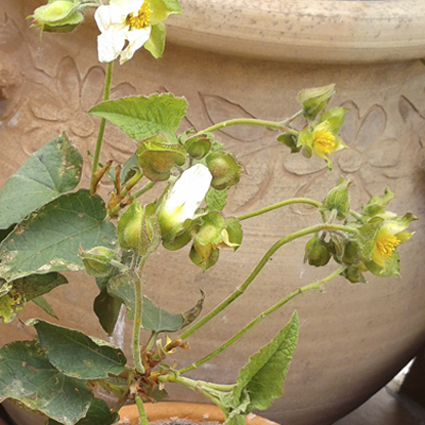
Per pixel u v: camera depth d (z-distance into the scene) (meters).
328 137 0.72
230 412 0.64
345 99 0.92
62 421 0.65
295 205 0.94
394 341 1.10
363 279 0.71
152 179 0.59
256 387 0.64
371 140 0.95
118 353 0.68
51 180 0.71
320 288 0.73
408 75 0.93
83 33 0.89
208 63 0.88
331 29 0.84
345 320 1.01
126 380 0.73
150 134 0.59
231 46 0.85
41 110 0.94
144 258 0.57
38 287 0.68
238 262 0.94
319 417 1.16
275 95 0.90
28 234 0.65
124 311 0.96
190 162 0.61
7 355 0.67
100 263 0.58
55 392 0.67
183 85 0.89
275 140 0.91
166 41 0.86
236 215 0.93
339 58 0.87
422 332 1.15
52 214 0.66
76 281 0.96
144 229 0.55
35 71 0.93
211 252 0.61
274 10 0.83
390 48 0.87
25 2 0.90
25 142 0.96
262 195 0.93
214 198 0.64
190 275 0.95
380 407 1.47
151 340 0.75
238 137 0.91
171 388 1.02
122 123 0.58
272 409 1.08
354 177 0.96
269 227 0.94
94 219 0.67
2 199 0.70
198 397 1.03
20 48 0.93
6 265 0.64
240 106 0.90
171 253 0.94
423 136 0.98
